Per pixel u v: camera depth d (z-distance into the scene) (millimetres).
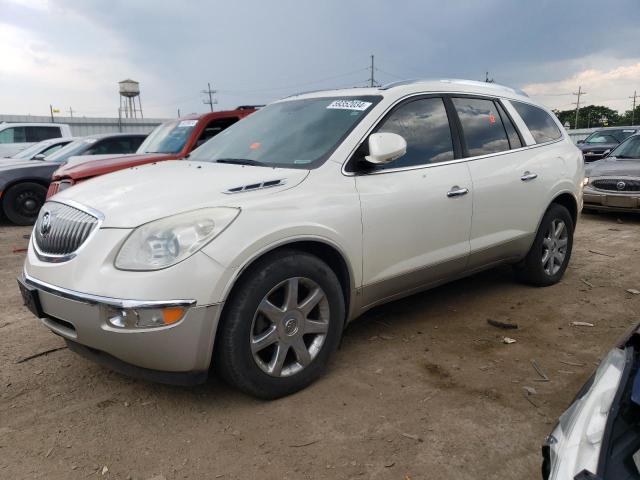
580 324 4211
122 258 2666
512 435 2752
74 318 2740
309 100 4223
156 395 3170
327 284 3180
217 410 3000
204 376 2832
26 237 8164
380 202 3461
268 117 4301
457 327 4160
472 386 3242
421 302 4727
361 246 3373
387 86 3941
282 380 3049
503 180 4344
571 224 5262
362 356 3650
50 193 7066
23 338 4031
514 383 3279
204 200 2859
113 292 2611
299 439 2727
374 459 2570
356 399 3096
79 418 2939
